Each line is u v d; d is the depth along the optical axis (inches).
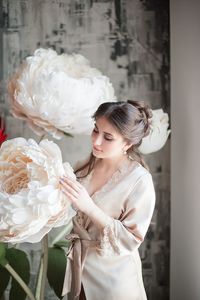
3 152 45.4
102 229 48.8
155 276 80.2
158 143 58.7
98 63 77.7
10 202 41.9
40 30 77.5
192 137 69.4
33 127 55.8
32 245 79.4
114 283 52.4
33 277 79.9
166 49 77.5
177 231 76.0
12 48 77.5
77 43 77.6
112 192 51.8
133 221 50.8
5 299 80.4
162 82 77.9
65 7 77.2
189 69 69.5
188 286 72.8
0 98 78.1
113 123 48.7
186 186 72.2
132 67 77.7
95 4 77.0
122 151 52.1
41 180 42.9
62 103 51.3
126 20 77.2
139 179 51.7
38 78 51.8
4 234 43.4
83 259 52.2
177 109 74.2
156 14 77.2
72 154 78.9
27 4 77.0
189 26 69.2
